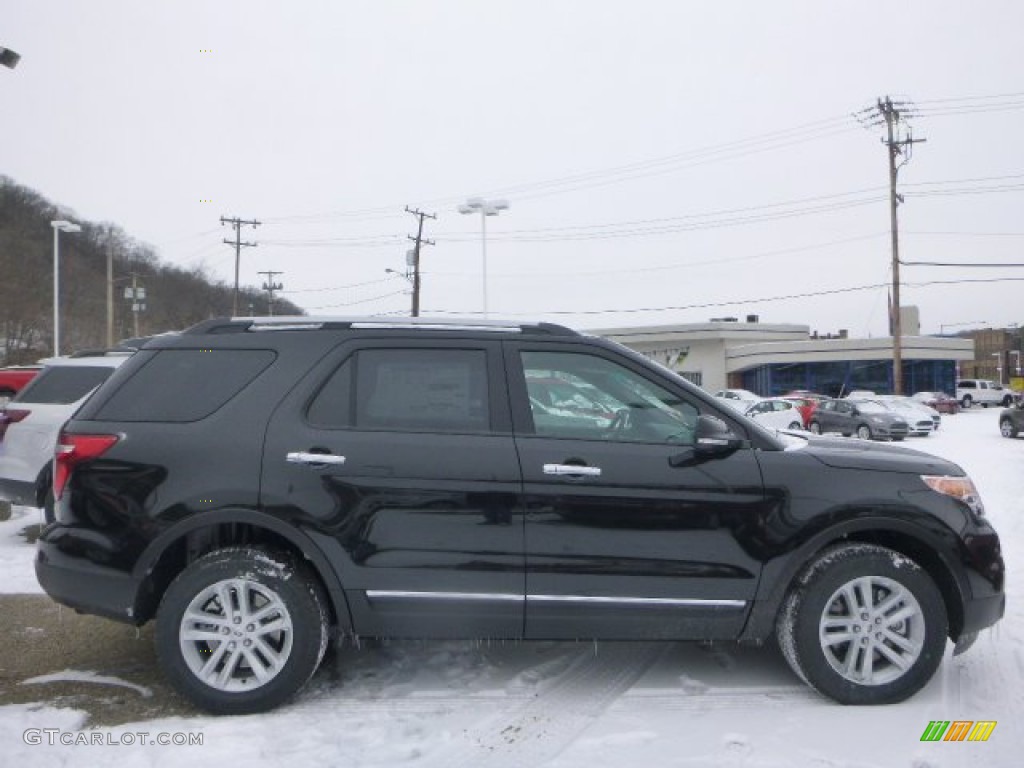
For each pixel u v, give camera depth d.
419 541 3.97
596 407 4.21
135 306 56.91
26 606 5.84
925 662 4.02
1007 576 6.52
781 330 59.00
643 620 4.02
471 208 28.92
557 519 3.98
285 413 4.09
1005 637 5.04
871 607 4.04
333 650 4.89
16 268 67.94
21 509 9.87
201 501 3.96
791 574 4.04
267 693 3.95
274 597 3.97
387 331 4.27
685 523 4.01
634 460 4.04
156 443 4.05
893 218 38.03
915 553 4.31
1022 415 24.20
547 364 4.26
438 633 4.03
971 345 54.16
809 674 4.04
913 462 4.24
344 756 3.55
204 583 3.96
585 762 3.50
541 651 4.88
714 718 3.94
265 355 4.25
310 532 3.96
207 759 3.52
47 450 7.57
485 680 4.43
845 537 4.26
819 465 4.13
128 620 4.01
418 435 4.07
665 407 4.23
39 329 67.31
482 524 3.98
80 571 4.02
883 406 27.41
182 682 3.94
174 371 4.25
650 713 4.00
